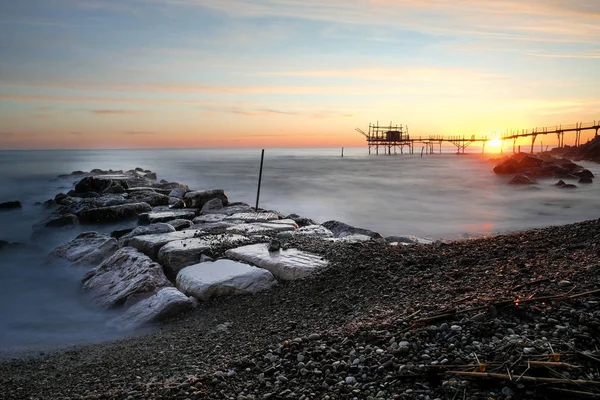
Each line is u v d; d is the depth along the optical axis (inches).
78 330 343.9
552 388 160.4
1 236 837.2
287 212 1101.1
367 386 180.5
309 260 402.0
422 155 5113.2
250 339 273.6
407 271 346.3
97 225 801.6
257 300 352.5
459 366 179.6
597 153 3444.9
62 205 1043.9
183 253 448.8
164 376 229.9
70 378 247.9
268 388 191.2
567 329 195.0
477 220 983.0
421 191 1521.9
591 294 223.3
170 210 845.8
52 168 2655.0
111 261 463.8
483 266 327.3
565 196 1393.9
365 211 1112.2
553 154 4461.1
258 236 513.3
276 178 1995.6
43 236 751.1
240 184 1744.6
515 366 174.1
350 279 348.8
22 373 261.7
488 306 222.1
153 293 387.9
